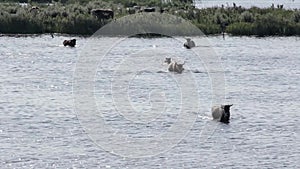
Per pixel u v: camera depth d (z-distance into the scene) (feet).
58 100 321.93
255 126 274.77
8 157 226.38
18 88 356.38
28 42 561.43
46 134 255.91
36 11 651.25
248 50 536.83
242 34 638.94
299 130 268.62
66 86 362.33
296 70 439.22
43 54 493.36
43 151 233.14
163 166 219.00
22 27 619.26
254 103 325.01
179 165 220.02
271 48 554.05
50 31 622.95
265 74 420.36
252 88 368.27
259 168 217.36
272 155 232.53
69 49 520.83
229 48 545.85
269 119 288.92
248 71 431.02
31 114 290.56
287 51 537.24
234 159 227.61
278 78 405.18
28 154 229.86
